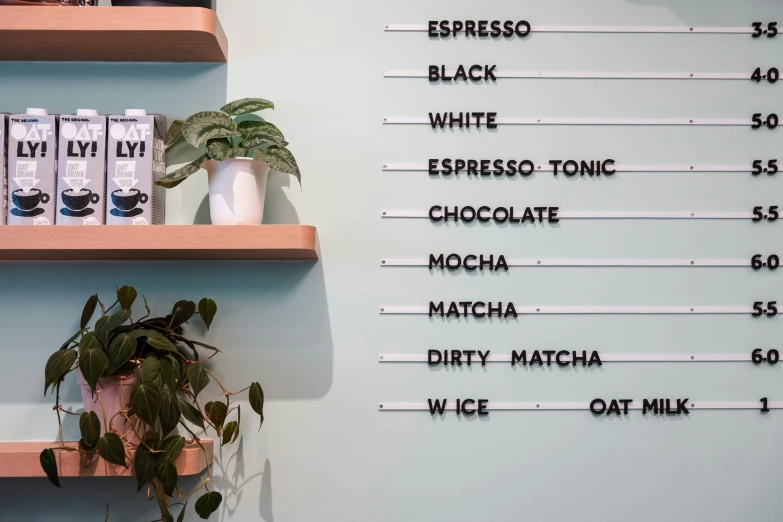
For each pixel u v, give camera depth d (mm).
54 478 1164
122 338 1172
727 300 1417
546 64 1437
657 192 1427
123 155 1280
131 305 1361
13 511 1356
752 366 1413
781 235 1418
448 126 1426
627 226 1421
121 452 1147
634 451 1396
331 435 1382
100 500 1363
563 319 1413
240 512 1362
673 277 1417
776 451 1402
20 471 1196
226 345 1387
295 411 1382
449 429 1391
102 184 1274
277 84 1418
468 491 1383
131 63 1414
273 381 1385
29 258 1358
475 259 1413
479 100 1431
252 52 1419
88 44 1316
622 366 1409
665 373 1408
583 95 1435
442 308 1400
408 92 1427
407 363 1397
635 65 1440
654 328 1414
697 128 1436
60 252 1271
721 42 1439
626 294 1417
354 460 1380
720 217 1425
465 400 1394
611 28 1441
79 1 1303
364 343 1396
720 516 1391
